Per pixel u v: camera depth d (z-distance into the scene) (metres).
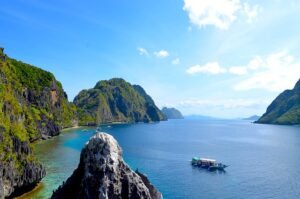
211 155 179.75
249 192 100.88
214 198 93.56
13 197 81.56
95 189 48.59
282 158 169.88
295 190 103.31
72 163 131.25
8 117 97.31
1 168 72.81
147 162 150.88
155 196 58.16
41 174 90.25
